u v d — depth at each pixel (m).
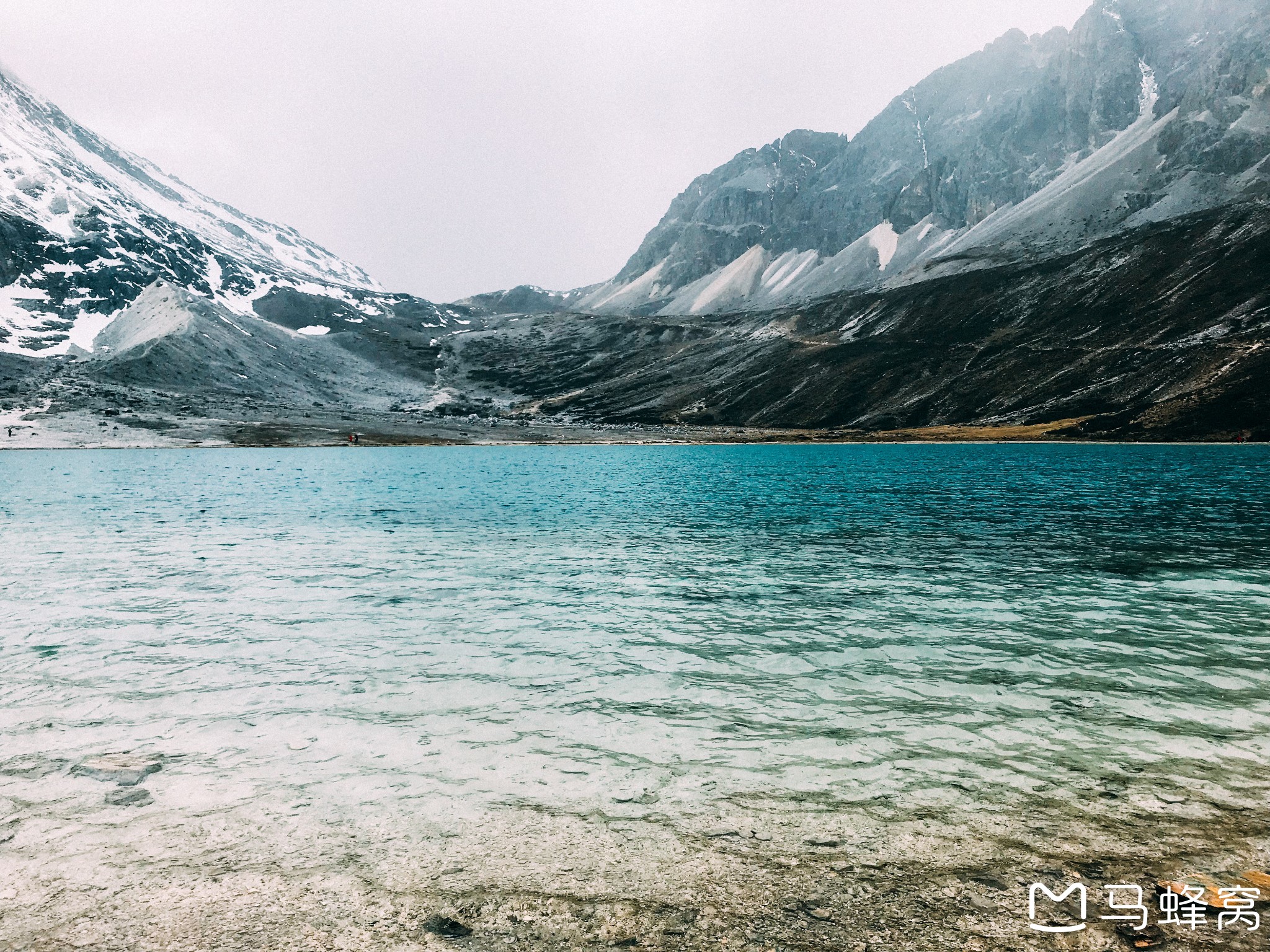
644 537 40.06
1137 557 32.78
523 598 25.30
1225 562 31.36
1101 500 57.84
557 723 14.10
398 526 45.22
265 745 12.97
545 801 10.84
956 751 12.70
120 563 32.22
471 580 28.53
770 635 20.62
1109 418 183.75
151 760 12.18
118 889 8.49
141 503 59.75
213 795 10.99
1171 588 26.52
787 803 10.73
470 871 8.88
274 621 22.09
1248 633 20.45
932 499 60.00
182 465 128.38
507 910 8.06
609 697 15.61
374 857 9.23
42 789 11.10
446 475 98.06
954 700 15.34
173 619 22.36
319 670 17.42
